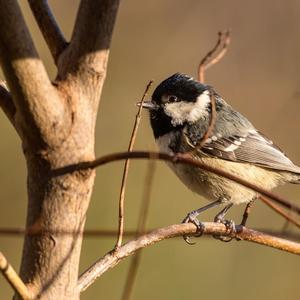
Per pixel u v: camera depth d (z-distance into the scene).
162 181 13.28
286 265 12.73
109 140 13.57
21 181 12.31
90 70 3.94
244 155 9.09
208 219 13.58
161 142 9.16
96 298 11.41
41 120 3.78
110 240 11.83
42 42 13.05
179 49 14.53
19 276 4.00
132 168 13.05
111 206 12.70
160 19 14.68
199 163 3.89
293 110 14.62
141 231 3.95
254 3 14.99
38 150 3.88
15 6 3.53
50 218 3.93
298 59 14.76
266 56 14.89
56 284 3.94
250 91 14.91
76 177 3.92
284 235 4.11
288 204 3.67
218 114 9.25
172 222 13.16
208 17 14.93
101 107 13.80
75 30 3.95
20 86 3.65
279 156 9.40
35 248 3.93
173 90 9.06
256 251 12.72
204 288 12.26
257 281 12.60
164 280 12.05
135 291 11.86
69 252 3.96
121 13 14.53
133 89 14.05
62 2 14.16
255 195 8.94
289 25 14.92
